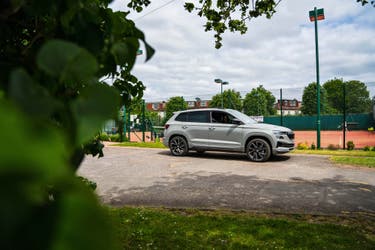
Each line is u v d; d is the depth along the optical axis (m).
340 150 13.17
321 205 4.64
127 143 16.80
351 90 20.41
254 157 9.65
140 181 6.45
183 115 11.10
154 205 4.64
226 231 3.48
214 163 9.18
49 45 0.35
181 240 3.22
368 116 31.19
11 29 0.78
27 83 0.30
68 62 0.35
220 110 10.47
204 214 4.17
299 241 3.22
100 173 7.46
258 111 22.22
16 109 0.25
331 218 4.04
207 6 4.22
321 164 8.88
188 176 7.02
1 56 0.67
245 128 9.79
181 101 20.08
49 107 0.30
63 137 0.25
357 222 3.89
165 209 4.41
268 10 4.28
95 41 0.65
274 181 6.43
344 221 3.93
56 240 0.25
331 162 9.26
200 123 10.62
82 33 0.64
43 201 0.26
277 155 11.24
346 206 4.59
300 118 36.66
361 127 31.50
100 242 0.27
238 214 4.18
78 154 0.66
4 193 0.22
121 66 0.65
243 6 4.23
